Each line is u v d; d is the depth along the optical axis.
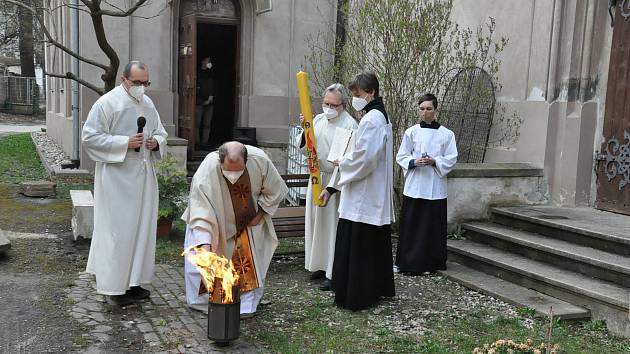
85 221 6.45
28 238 6.58
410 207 5.87
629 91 6.31
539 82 7.04
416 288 5.50
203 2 10.73
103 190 4.62
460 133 8.08
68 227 7.15
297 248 6.75
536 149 7.07
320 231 5.39
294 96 11.24
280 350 3.96
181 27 10.49
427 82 7.23
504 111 7.55
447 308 4.95
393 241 7.12
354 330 4.40
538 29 7.04
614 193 6.49
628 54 6.32
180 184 6.94
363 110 4.87
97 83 10.01
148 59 10.15
